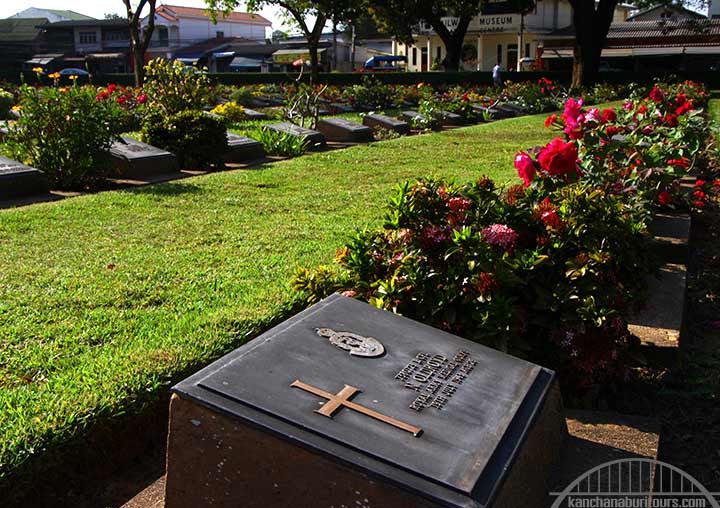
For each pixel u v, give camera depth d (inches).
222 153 475.8
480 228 158.6
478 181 172.2
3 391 130.1
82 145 381.4
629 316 176.2
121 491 121.6
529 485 100.7
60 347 153.7
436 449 92.0
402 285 146.7
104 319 170.4
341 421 94.7
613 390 152.9
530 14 1982.0
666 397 153.3
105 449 124.4
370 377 106.1
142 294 188.9
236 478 94.7
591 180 229.6
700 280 239.1
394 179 392.8
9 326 165.0
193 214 295.7
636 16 2180.1
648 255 173.9
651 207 238.8
